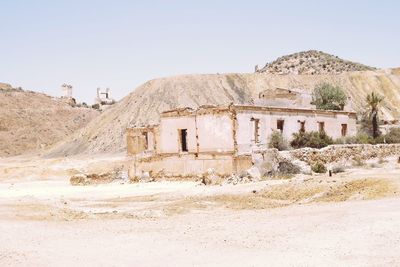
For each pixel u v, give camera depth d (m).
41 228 22.20
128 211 28.86
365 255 15.06
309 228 19.58
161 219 25.08
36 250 17.72
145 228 22.16
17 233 20.88
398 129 69.12
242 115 44.25
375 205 23.23
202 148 44.78
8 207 28.00
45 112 153.25
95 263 15.84
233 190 35.09
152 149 49.06
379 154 53.78
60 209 27.83
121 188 43.81
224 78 132.00
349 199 27.53
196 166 45.06
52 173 67.81
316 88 80.38
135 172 49.09
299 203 28.72
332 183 31.06
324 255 15.45
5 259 16.33
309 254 15.73
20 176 66.88
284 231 19.48
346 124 60.09
